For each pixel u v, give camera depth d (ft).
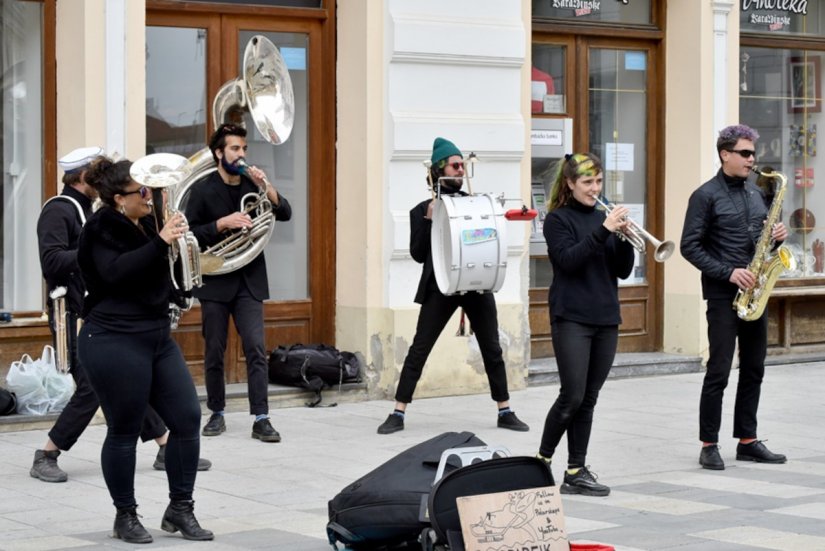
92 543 26.86
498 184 46.70
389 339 44.91
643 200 53.57
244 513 29.99
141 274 25.93
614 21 52.42
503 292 46.96
